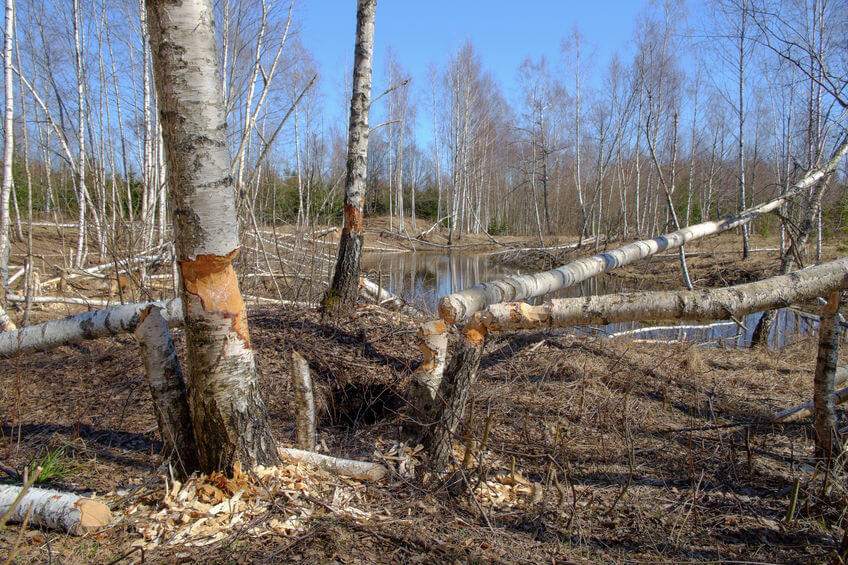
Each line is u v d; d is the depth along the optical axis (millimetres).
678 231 5988
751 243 19156
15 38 10180
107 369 4938
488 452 3625
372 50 5820
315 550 2373
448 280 16125
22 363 5066
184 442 2910
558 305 3045
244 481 2740
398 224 30797
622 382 5012
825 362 3336
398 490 3045
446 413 3223
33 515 2557
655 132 18141
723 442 4004
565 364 5375
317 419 4336
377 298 7141
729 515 3084
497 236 30250
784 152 16672
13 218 15586
